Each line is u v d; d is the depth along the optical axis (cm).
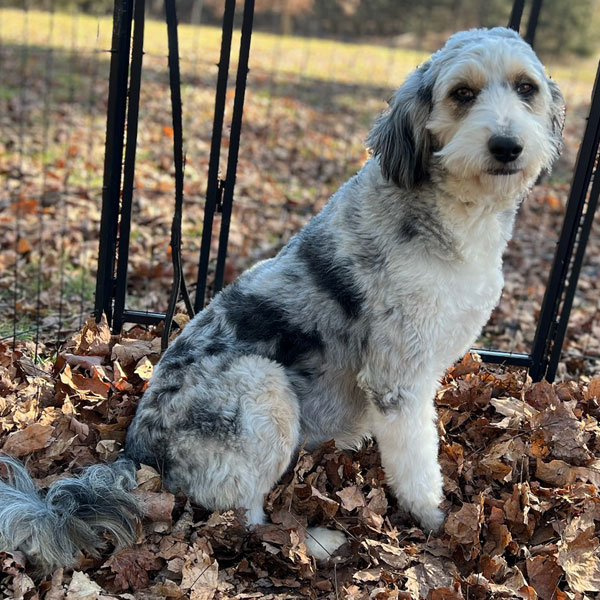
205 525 73
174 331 105
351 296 75
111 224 102
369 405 78
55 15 383
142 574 69
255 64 336
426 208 73
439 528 77
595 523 77
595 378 101
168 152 218
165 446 74
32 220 162
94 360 97
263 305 77
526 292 162
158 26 385
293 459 79
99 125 237
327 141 253
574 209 98
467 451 88
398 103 75
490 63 69
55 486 69
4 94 254
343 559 73
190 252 156
